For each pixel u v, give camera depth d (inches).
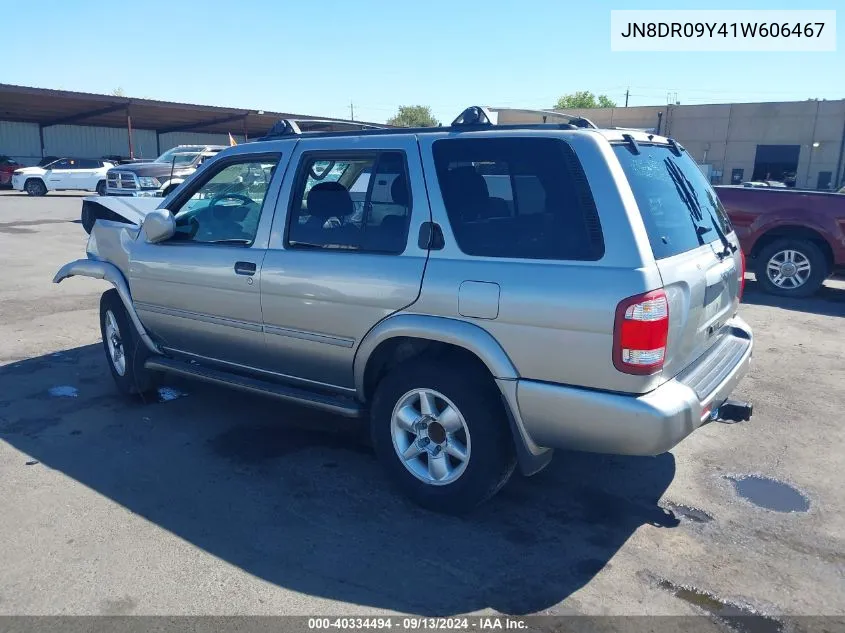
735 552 140.4
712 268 150.9
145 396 223.3
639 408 126.1
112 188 762.8
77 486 163.6
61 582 127.3
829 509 157.6
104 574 129.9
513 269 135.9
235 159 186.9
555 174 135.9
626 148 142.5
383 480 169.2
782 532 147.9
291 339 170.6
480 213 142.8
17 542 140.0
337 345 162.1
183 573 130.4
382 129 164.9
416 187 150.6
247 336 180.2
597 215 130.5
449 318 143.1
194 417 206.8
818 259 378.6
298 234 169.0
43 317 326.3
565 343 130.4
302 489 163.9
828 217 371.6
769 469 177.5
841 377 248.5
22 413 208.4
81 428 197.6
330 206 164.2
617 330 125.2
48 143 1654.8
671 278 130.1
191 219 196.2
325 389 171.9
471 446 145.1
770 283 394.6
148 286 201.0
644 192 137.9
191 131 1884.8
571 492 164.6
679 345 136.1
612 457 184.1
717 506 158.6
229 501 157.6
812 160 1759.4
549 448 144.3
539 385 134.3
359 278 154.5
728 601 124.9
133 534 143.5
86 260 224.8
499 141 142.7
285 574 130.8
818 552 140.8
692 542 143.9
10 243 568.7
